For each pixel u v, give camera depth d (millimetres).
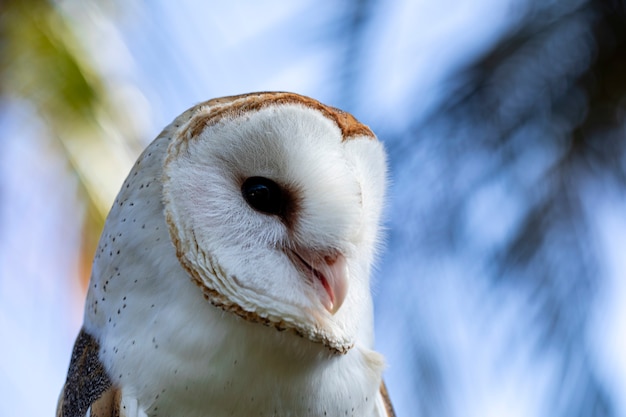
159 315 1114
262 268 1112
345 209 1122
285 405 1118
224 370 1110
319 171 1121
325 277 1119
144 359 1113
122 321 1121
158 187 1121
